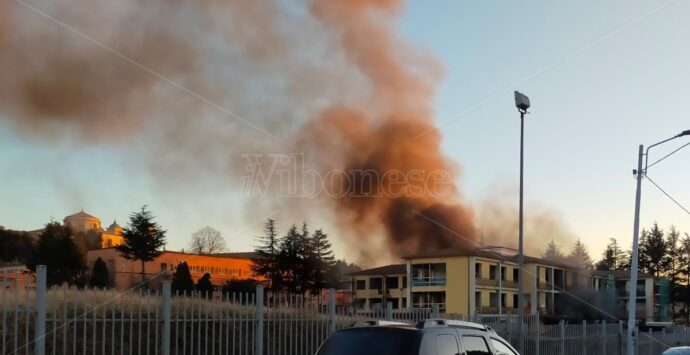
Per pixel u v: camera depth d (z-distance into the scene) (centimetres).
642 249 8588
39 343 851
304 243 5222
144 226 4800
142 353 1020
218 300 1114
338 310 1336
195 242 5991
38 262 4394
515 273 5266
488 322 1759
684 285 8188
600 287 5844
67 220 5375
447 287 4897
